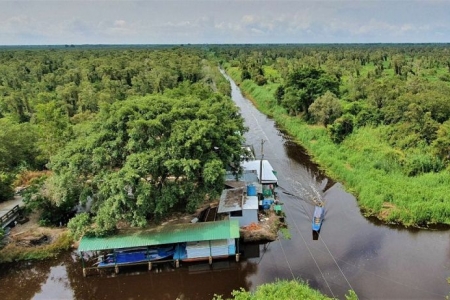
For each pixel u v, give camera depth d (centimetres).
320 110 6606
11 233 3509
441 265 3053
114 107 3397
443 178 4241
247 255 3247
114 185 2909
